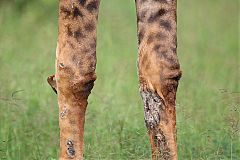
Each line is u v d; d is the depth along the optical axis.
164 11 11.93
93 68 11.87
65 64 11.79
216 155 14.69
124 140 15.09
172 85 11.98
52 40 23.42
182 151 15.02
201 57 24.97
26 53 22.73
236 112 15.67
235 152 15.17
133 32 26.98
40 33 25.55
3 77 19.72
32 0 29.27
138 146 14.83
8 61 21.42
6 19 27.30
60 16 11.85
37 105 18.19
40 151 15.41
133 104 18.16
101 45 23.59
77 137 11.93
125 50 24.09
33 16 28.22
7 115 16.98
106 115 17.02
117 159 14.65
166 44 11.94
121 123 16.03
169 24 11.95
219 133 15.67
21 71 20.41
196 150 15.23
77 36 11.79
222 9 32.09
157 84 11.93
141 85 12.09
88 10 11.77
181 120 15.88
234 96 17.50
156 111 12.02
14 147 15.48
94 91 19.11
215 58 25.12
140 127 15.84
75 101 11.86
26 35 25.23
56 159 14.84
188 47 26.02
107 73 20.91
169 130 12.02
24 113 17.28
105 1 31.95
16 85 19.39
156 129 12.06
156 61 11.91
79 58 11.80
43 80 19.30
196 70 22.38
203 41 27.23
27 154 15.38
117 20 27.05
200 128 16.09
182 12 30.52
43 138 16.38
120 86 19.86
